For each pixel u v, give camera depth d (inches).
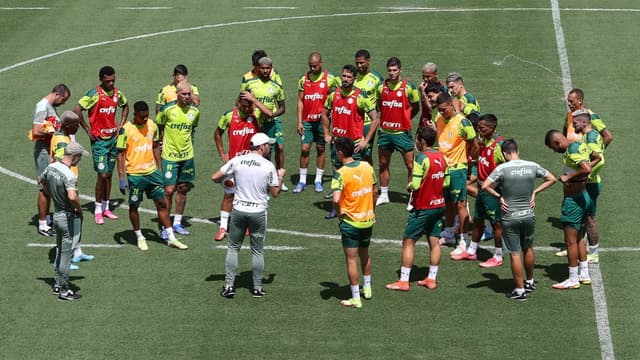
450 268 739.4
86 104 815.1
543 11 1266.0
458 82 802.2
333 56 1141.7
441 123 761.6
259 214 680.4
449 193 762.2
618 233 785.6
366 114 856.3
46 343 641.0
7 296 697.6
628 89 1057.5
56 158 700.7
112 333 652.1
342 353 628.1
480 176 735.1
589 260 738.2
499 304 685.9
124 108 845.8
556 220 815.1
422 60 1128.8
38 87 1080.8
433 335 648.4
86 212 835.4
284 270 735.1
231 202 784.9
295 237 787.4
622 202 836.6
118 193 876.0
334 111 833.5
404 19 1250.6
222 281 719.1
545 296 697.0
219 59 1142.3
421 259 756.6
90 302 689.6
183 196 792.9
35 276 725.9
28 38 1212.5
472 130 753.6
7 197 856.9
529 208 681.0
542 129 975.6
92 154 879.1
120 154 810.8
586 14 1253.1
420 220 693.9
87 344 639.8
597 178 716.0
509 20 1239.5
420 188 688.4
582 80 1080.2
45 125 783.7
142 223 818.8
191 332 652.7
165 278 722.8
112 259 751.7
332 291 704.4
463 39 1185.4
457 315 671.8
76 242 690.8
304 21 1248.2
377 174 914.1
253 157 682.2
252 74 879.7
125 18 1269.7
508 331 653.3
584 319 667.4
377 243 778.8
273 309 680.4
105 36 1215.6
